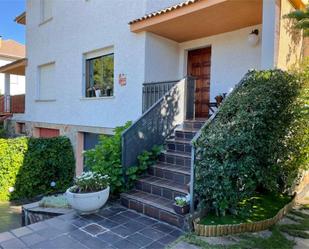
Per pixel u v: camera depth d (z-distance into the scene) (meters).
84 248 3.37
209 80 8.33
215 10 6.13
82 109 9.73
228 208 4.05
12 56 24.09
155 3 7.70
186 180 4.80
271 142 4.30
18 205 8.08
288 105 4.71
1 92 21.41
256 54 7.11
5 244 3.46
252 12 6.26
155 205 4.31
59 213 4.55
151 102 7.34
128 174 5.08
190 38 8.26
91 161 5.41
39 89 12.33
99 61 9.30
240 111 4.15
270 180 4.54
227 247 3.33
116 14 8.34
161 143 5.93
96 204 4.38
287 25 5.87
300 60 6.55
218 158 3.80
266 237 3.63
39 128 12.59
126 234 3.75
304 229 3.89
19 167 8.66
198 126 6.16
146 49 7.59
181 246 3.39
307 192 5.83
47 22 11.44
